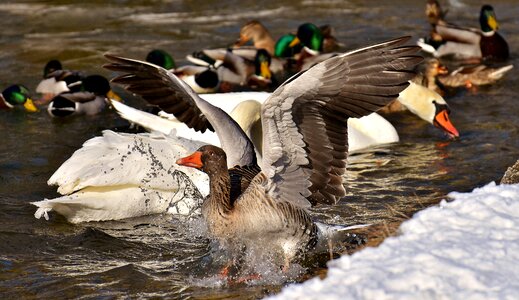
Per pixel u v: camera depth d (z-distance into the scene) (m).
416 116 19.72
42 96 21.17
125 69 11.03
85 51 24.73
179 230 13.02
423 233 9.00
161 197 13.47
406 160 16.22
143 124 16.50
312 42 24.45
